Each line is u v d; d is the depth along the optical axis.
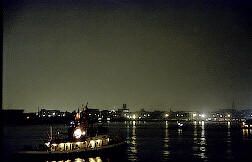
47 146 68.69
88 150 73.25
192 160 86.75
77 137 73.38
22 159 65.81
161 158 89.81
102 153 77.12
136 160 85.88
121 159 86.12
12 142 143.00
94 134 80.81
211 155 96.44
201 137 167.88
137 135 186.88
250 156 93.88
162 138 161.88
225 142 137.50
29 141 147.62
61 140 70.75
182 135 184.12
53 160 67.06
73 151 70.06
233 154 98.88
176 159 88.56
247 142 136.62
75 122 76.31
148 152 103.44
